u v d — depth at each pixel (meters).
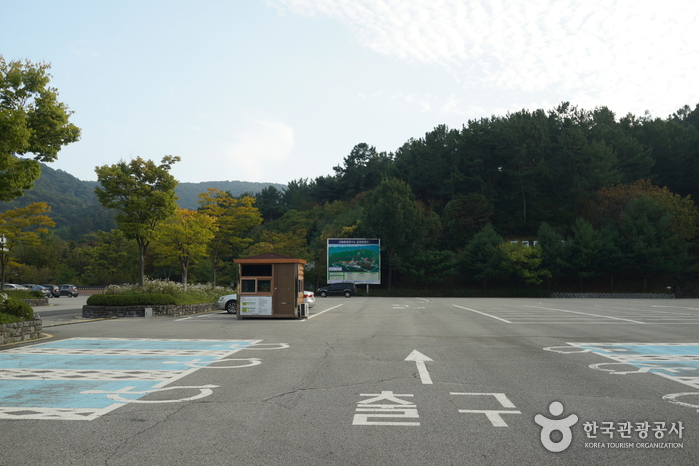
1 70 15.49
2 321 12.86
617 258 55.75
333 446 4.71
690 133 74.44
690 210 58.72
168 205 26.00
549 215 71.75
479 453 4.53
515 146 72.19
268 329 16.59
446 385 7.49
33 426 5.40
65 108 16.58
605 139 75.31
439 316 22.50
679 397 6.73
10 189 14.37
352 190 97.69
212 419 5.66
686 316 22.36
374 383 7.64
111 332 15.62
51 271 68.56
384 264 63.41
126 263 65.44
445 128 87.31
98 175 24.83
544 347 11.87
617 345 12.25
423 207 75.56
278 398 6.68
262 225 88.88
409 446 4.71
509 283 62.72
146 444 4.78
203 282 63.09
